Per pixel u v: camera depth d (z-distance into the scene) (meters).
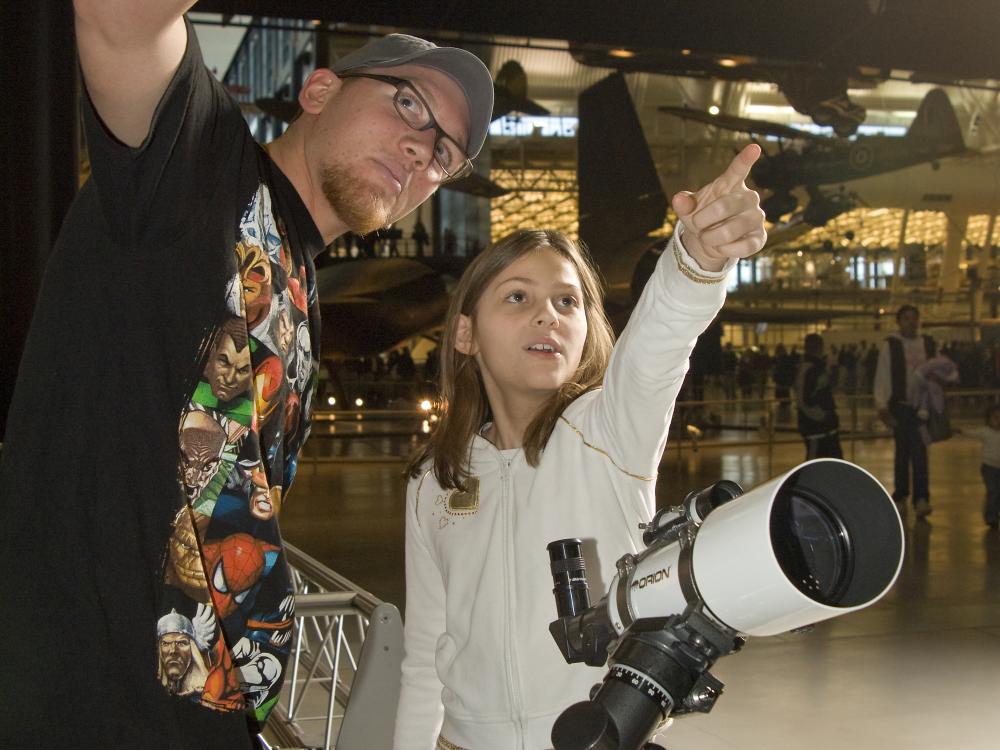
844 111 15.70
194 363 1.25
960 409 22.36
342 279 19.83
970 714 3.90
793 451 15.52
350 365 21.42
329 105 1.54
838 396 20.72
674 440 16.36
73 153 4.45
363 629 2.15
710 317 1.20
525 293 1.60
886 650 4.81
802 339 25.02
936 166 22.84
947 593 6.03
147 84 1.15
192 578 1.23
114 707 1.21
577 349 1.60
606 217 20.25
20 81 4.33
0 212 4.35
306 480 11.97
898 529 0.92
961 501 10.09
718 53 9.53
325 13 8.86
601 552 1.50
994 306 24.41
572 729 0.89
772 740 3.64
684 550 0.95
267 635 1.31
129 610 1.21
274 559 1.30
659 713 0.91
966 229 24.12
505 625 1.52
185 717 1.22
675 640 0.92
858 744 3.59
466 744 1.55
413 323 20.05
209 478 1.25
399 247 20.98
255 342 1.33
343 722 2.07
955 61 9.59
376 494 10.64
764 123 21.27
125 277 1.24
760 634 0.93
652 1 9.16
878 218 24.22
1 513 1.25
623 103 19.88
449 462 1.64
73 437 1.23
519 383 1.58
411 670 1.73
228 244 1.28
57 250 1.30
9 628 1.21
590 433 1.51
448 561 1.62
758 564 0.85
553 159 22.11
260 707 1.35
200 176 1.24
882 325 24.55
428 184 1.61
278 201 1.42
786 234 23.36
